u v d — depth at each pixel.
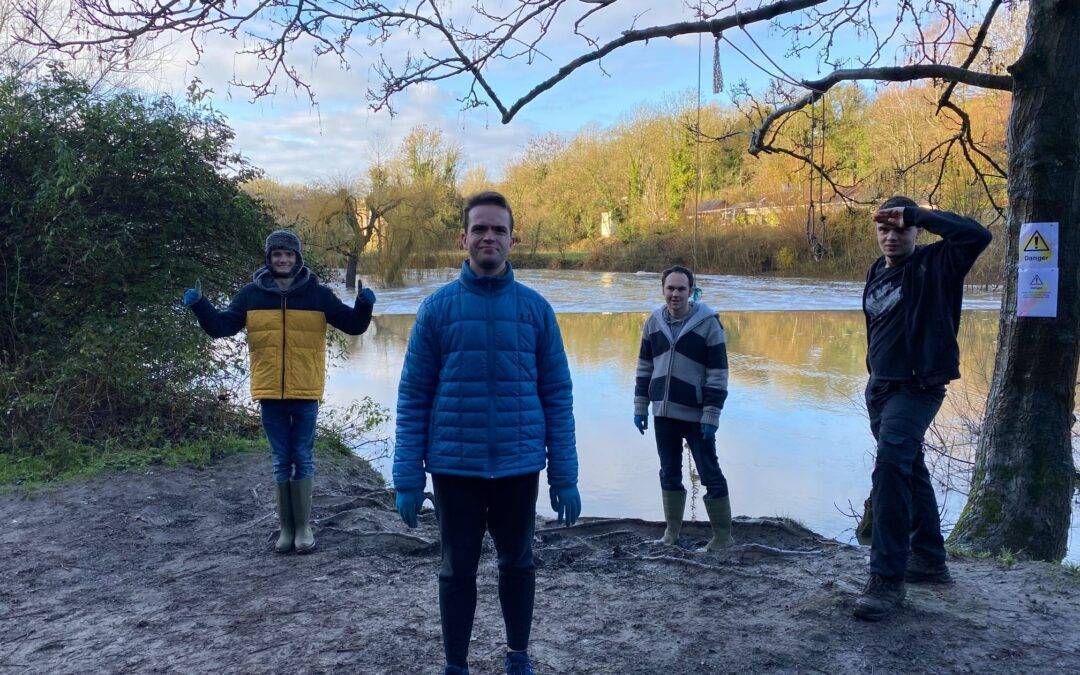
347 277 31.62
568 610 3.72
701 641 3.31
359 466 7.71
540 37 5.37
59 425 6.95
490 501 2.84
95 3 4.30
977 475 5.07
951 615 3.43
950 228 3.30
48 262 7.61
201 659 3.28
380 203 32.22
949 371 3.37
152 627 3.65
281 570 4.43
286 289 4.82
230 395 8.61
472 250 2.79
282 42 4.71
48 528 5.28
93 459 6.75
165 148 7.93
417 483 2.75
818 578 3.99
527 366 2.79
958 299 3.38
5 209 7.62
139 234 8.01
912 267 3.46
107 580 4.36
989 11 6.35
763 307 25.52
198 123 8.35
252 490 6.16
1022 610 3.49
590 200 60.53
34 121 7.38
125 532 5.20
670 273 4.79
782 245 42.97
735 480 7.09
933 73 5.43
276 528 5.23
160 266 8.12
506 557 2.84
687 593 3.89
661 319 4.89
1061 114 4.70
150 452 6.98
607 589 4.00
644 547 4.92
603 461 7.56
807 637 3.29
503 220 2.79
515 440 2.74
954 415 9.30
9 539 5.07
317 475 6.82
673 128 51.62
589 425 9.01
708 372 4.72
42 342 7.55
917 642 3.20
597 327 20.08
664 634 3.39
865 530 5.64
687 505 6.45
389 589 4.06
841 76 5.65
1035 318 4.82
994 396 5.05
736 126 7.82
